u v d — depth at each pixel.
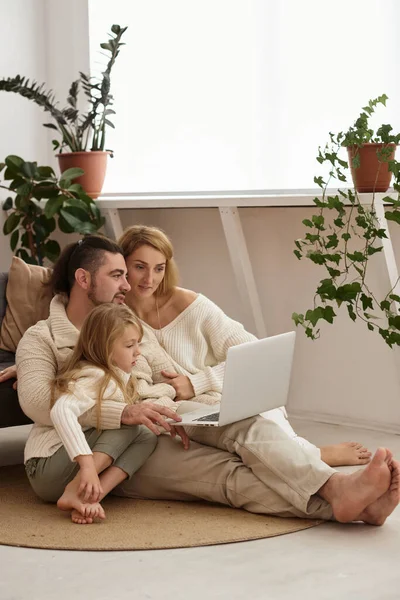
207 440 3.17
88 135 4.95
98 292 3.34
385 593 2.40
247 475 3.02
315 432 4.27
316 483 2.88
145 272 3.48
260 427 3.05
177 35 4.97
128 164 5.21
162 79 5.04
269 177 4.67
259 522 2.94
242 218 4.68
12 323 3.73
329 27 4.39
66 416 2.97
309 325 4.49
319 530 2.88
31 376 3.17
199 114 4.92
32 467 3.12
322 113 4.45
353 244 4.22
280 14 4.57
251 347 3.00
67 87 5.18
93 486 2.92
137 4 5.08
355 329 4.32
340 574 2.53
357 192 3.91
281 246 4.54
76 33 5.09
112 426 3.07
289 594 2.40
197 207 4.66
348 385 4.39
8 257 5.15
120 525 2.92
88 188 4.93
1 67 5.05
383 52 4.20
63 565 2.61
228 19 4.77
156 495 3.20
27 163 4.79
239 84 4.75
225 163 4.84
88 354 3.15
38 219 4.92
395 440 4.09
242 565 2.60
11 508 3.11
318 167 4.47
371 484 2.78
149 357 3.47
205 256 4.88
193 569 2.58
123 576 2.53
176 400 3.40
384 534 2.84
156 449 3.18
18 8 5.09
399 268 4.14
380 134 3.77
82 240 3.42
